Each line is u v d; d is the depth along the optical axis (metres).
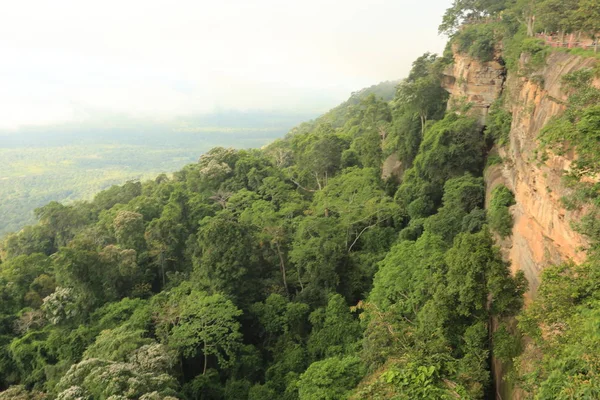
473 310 19.55
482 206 35.84
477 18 55.88
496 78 42.94
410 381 16.31
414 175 46.22
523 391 15.76
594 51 22.28
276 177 57.84
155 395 18.98
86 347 31.72
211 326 30.48
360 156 61.81
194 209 51.91
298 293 38.47
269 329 34.38
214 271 35.47
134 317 32.91
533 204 23.52
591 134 14.70
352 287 37.44
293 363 30.36
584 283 14.39
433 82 54.16
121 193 70.75
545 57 27.38
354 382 21.81
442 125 44.12
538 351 15.84
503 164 35.03
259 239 41.38
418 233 39.12
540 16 31.44
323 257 37.47
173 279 43.06
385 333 21.92
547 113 24.33
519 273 19.12
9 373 35.03
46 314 37.84
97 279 39.34
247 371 31.34
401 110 64.50
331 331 31.12
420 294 24.80
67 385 22.06
